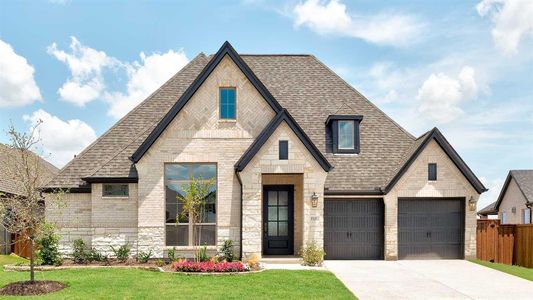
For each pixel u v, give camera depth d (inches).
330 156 892.6
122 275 645.9
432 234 861.2
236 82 821.2
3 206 603.5
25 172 634.2
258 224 781.3
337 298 523.5
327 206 860.0
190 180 810.2
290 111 951.0
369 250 858.1
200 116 815.7
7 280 609.9
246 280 614.9
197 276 641.0
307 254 760.3
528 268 818.2
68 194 830.5
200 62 997.2
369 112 972.6
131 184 821.9
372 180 858.8
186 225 802.2
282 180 859.4
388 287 605.9
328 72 1032.8
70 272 674.2
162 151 805.2
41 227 587.8
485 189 848.3
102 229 812.6
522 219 1627.7
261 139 781.9
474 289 603.2
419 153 844.0
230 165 812.6
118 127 901.8
